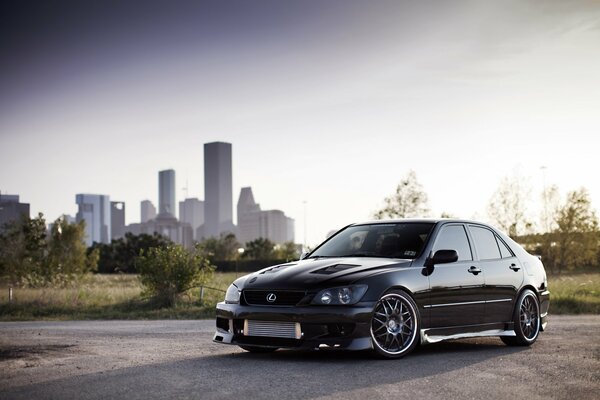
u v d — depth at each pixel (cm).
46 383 552
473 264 773
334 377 572
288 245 7806
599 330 1020
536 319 840
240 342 677
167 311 1692
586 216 3581
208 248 8919
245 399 486
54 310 1759
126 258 7075
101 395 503
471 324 755
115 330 1088
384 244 757
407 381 557
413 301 690
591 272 3744
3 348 799
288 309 651
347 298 643
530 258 869
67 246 3381
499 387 536
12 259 2895
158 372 597
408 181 2622
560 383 555
